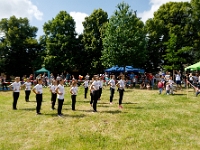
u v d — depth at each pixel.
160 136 7.25
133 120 9.15
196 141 6.83
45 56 38.00
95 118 9.54
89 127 8.27
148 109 11.37
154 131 7.75
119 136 7.30
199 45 31.78
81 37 37.94
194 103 13.02
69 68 36.00
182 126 8.28
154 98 15.22
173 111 10.81
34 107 12.39
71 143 6.72
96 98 10.84
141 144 6.59
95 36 35.84
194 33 32.53
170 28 32.12
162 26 33.31
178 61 26.88
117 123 8.74
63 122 8.97
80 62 36.88
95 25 36.19
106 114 10.26
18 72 40.56
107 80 24.92
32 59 41.09
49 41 36.62
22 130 8.01
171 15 33.06
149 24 33.66
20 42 38.34
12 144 6.66
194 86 17.56
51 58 34.41
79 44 37.47
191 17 32.81
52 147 6.42
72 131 7.83
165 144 6.58
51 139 7.07
